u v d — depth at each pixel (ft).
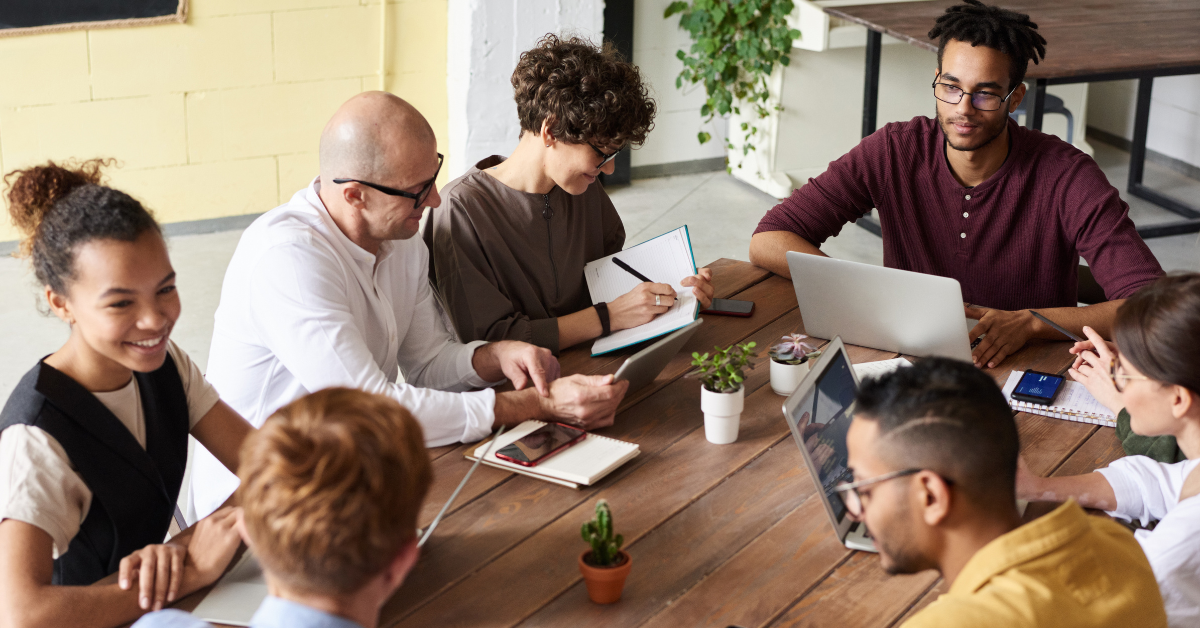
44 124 14.30
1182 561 4.23
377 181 5.75
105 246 4.09
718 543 4.61
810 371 4.77
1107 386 5.55
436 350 6.74
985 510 3.21
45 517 4.20
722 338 6.89
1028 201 7.61
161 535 4.86
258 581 4.34
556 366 6.24
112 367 4.53
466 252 6.96
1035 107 12.12
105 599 4.10
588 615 4.14
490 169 7.30
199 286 13.67
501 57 15.57
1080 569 3.17
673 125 18.11
